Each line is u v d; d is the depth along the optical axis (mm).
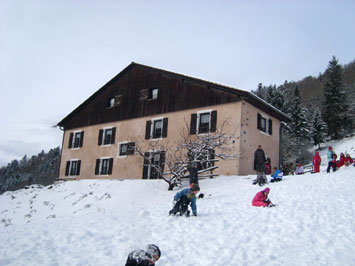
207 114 24812
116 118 30844
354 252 7035
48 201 20812
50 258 7051
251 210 11211
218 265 6688
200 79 25531
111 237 8703
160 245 8047
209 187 18219
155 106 28141
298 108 50688
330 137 54594
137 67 30922
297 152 44875
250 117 24094
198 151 19656
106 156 30469
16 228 10000
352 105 56219
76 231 9203
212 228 9320
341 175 15602
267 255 7172
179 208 10914
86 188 22062
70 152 33844
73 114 35000
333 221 9188
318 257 6883
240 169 22250
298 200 12008
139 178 27172
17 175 112812
